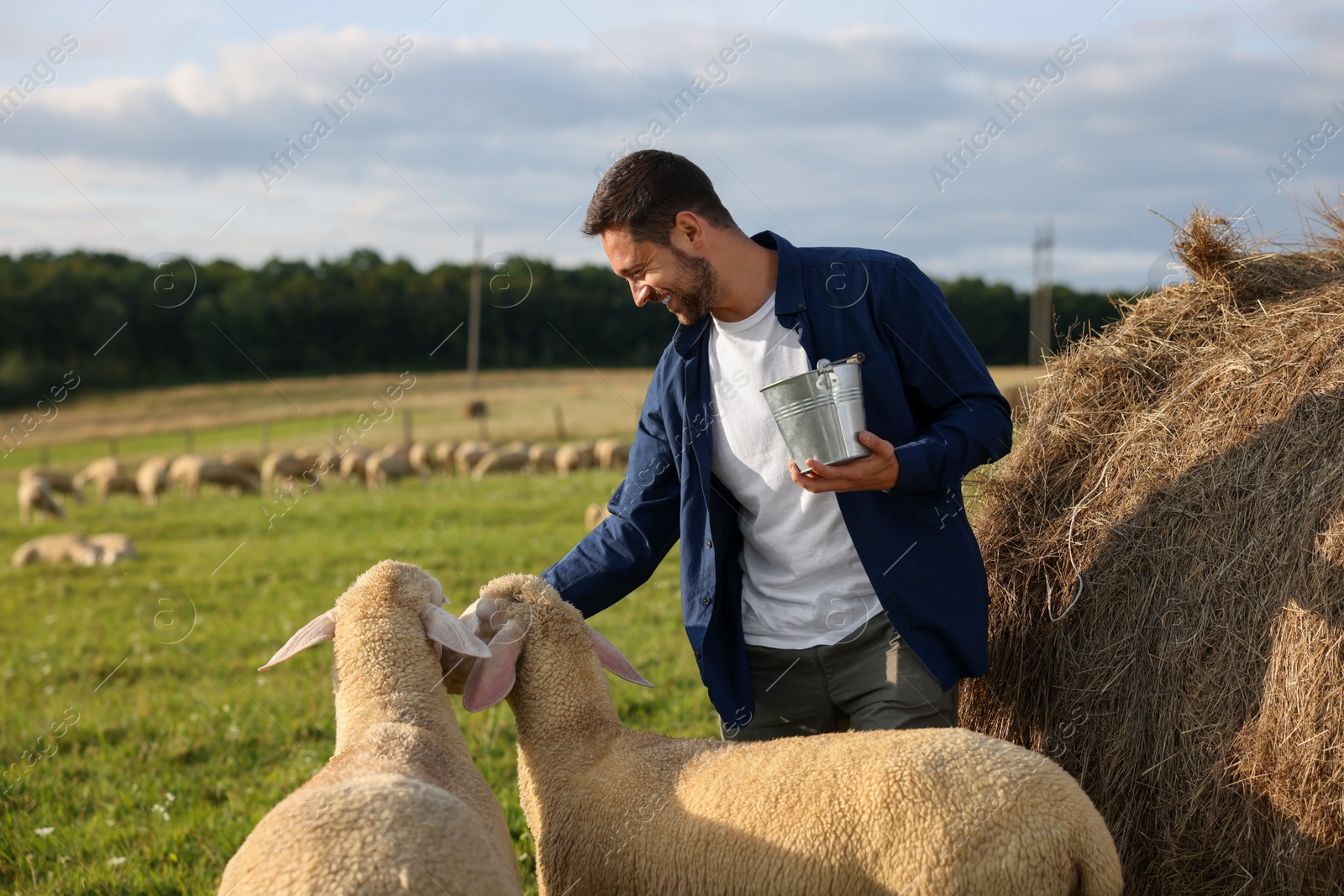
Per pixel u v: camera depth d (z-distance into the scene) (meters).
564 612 2.92
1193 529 2.88
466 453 23.00
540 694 2.83
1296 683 2.54
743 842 2.32
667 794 2.51
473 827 2.15
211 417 36.97
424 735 2.60
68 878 3.49
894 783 2.20
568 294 44.44
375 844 1.99
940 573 2.77
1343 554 2.54
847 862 2.21
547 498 15.27
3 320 43.62
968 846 2.12
